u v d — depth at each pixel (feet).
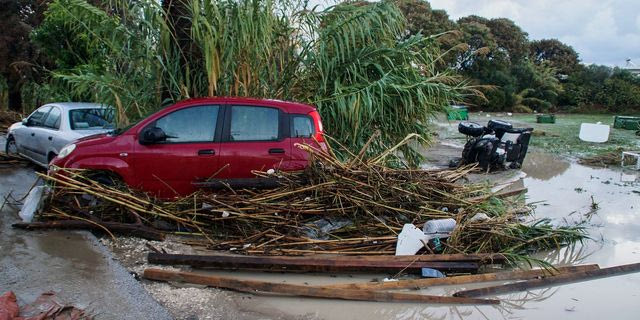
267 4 25.04
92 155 20.67
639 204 30.22
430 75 31.45
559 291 17.08
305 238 18.69
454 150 52.37
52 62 64.64
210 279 15.39
